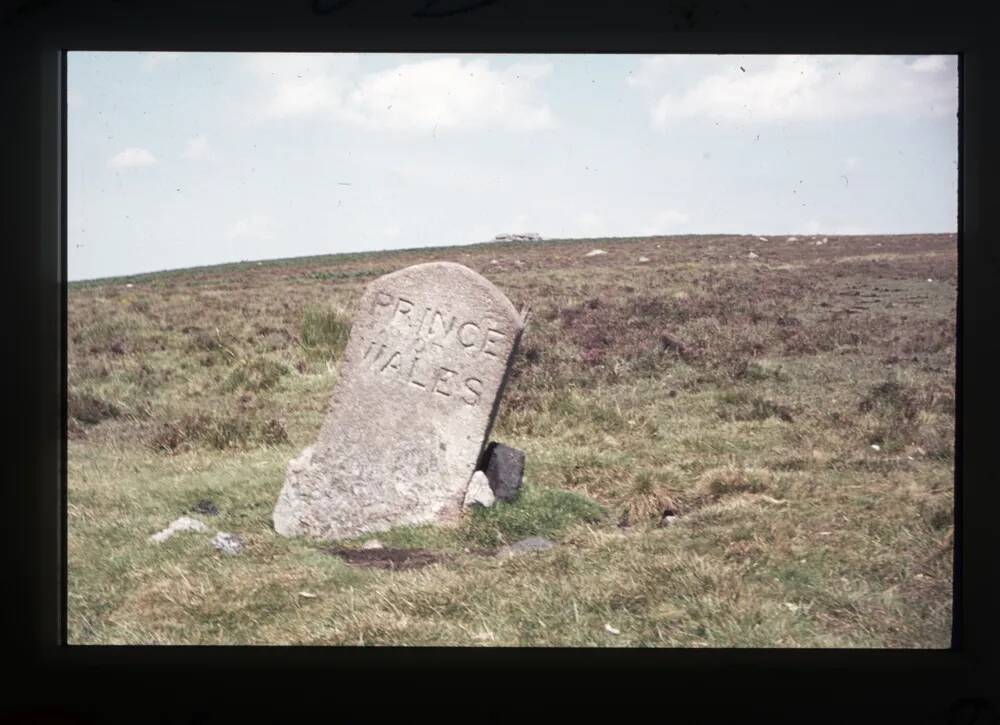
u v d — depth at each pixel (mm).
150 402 12359
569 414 11500
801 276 25500
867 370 14680
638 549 6867
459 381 7719
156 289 24750
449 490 7582
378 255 35594
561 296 21438
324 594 6000
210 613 5711
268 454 10062
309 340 15539
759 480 8914
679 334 16812
